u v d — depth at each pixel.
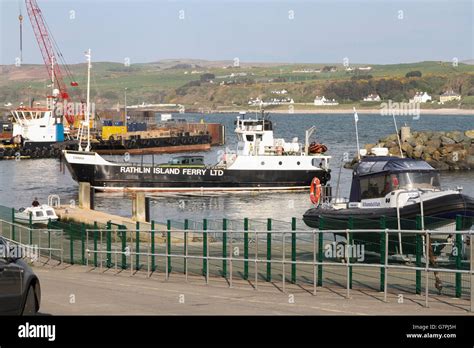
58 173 119.56
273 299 23.12
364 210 37.62
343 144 169.25
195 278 29.56
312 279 27.31
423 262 26.88
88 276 31.50
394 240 28.00
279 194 90.88
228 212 78.19
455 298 22.12
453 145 116.88
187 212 78.19
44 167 128.88
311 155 93.81
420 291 23.03
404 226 34.91
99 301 22.80
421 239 24.67
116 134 160.50
